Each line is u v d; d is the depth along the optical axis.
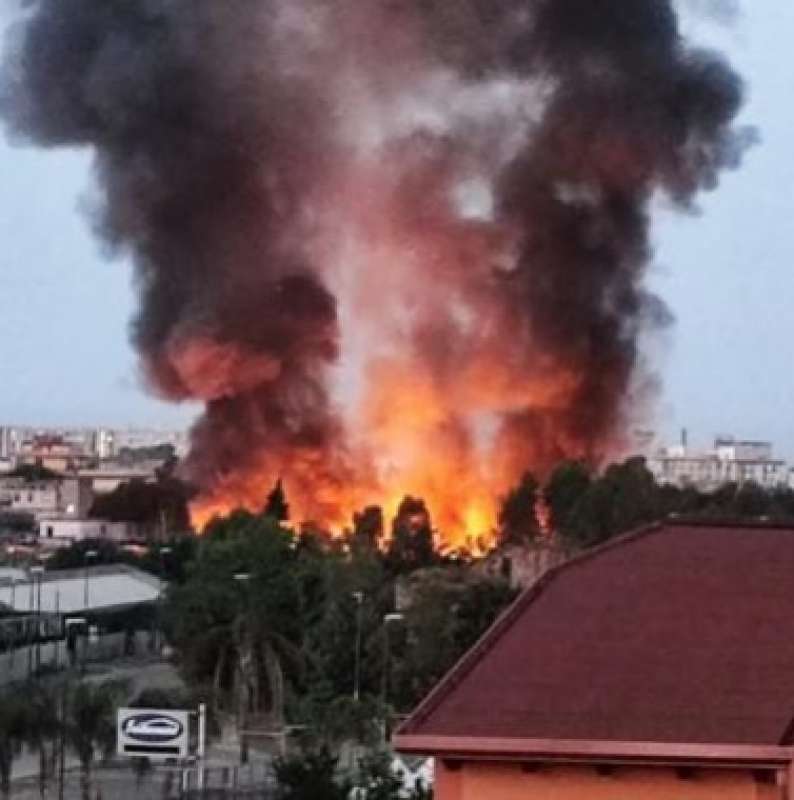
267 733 63.25
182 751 56.75
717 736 14.79
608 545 18.08
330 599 75.94
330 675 71.19
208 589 72.50
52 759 60.88
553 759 14.99
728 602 16.44
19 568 127.38
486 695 15.61
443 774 15.30
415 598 77.56
